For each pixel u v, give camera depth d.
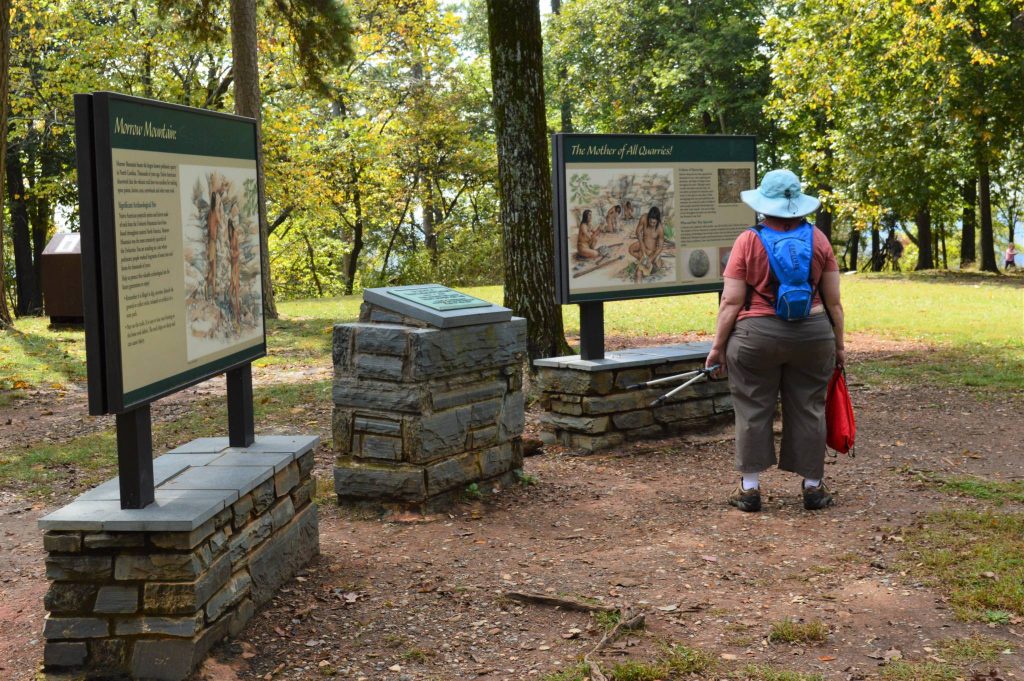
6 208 33.59
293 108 27.48
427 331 5.43
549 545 5.02
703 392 7.73
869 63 25.17
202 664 3.54
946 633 3.69
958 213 39.50
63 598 3.47
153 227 3.55
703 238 7.95
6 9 13.58
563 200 7.15
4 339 14.95
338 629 3.95
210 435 8.30
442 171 38.22
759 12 34.31
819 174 30.91
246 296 4.57
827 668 3.43
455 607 4.15
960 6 20.61
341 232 47.97
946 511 5.30
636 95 36.72
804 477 5.54
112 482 3.95
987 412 8.24
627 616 3.91
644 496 6.00
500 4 8.83
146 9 25.25
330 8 17.98
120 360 3.27
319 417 8.95
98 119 3.20
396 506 5.60
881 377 10.16
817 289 5.52
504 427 6.11
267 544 4.21
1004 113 24.39
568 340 13.78
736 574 4.43
